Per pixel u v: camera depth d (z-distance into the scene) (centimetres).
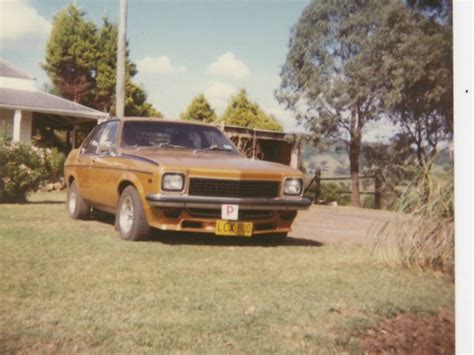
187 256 446
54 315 283
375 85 1508
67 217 703
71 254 433
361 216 962
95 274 370
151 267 398
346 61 1551
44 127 2147
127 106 2380
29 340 251
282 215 532
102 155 604
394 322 303
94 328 267
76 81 2261
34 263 396
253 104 2600
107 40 2261
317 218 896
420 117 1448
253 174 501
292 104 1688
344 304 326
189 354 241
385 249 462
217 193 491
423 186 441
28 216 695
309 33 1575
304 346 259
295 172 531
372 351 263
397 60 1372
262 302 321
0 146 919
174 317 287
